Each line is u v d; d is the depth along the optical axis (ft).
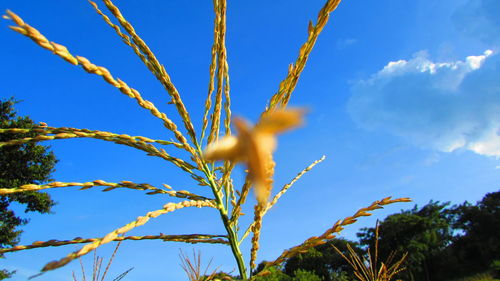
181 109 1.12
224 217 1.11
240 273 1.06
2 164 8.14
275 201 1.19
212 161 0.32
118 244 1.46
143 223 0.69
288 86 0.89
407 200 0.86
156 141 1.06
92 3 1.05
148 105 0.93
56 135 0.90
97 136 0.98
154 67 1.08
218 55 1.09
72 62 0.69
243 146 0.32
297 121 0.31
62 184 0.87
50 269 0.50
